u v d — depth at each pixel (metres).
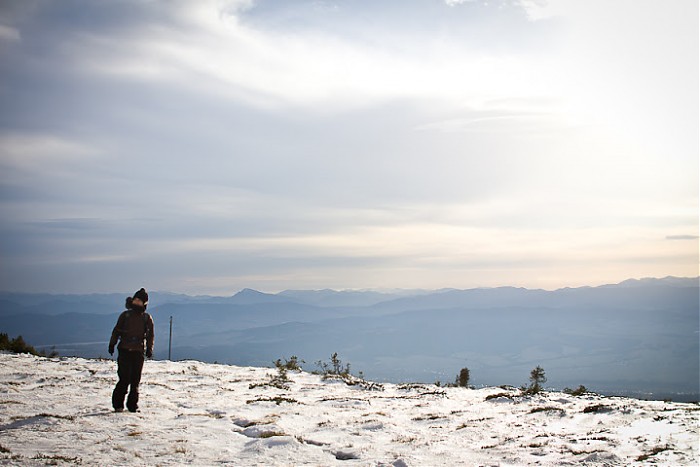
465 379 26.72
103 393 16.09
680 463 8.38
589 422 13.20
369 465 8.59
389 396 20.03
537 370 23.70
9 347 33.41
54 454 8.27
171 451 8.91
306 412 14.63
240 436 10.48
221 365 31.58
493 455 9.60
